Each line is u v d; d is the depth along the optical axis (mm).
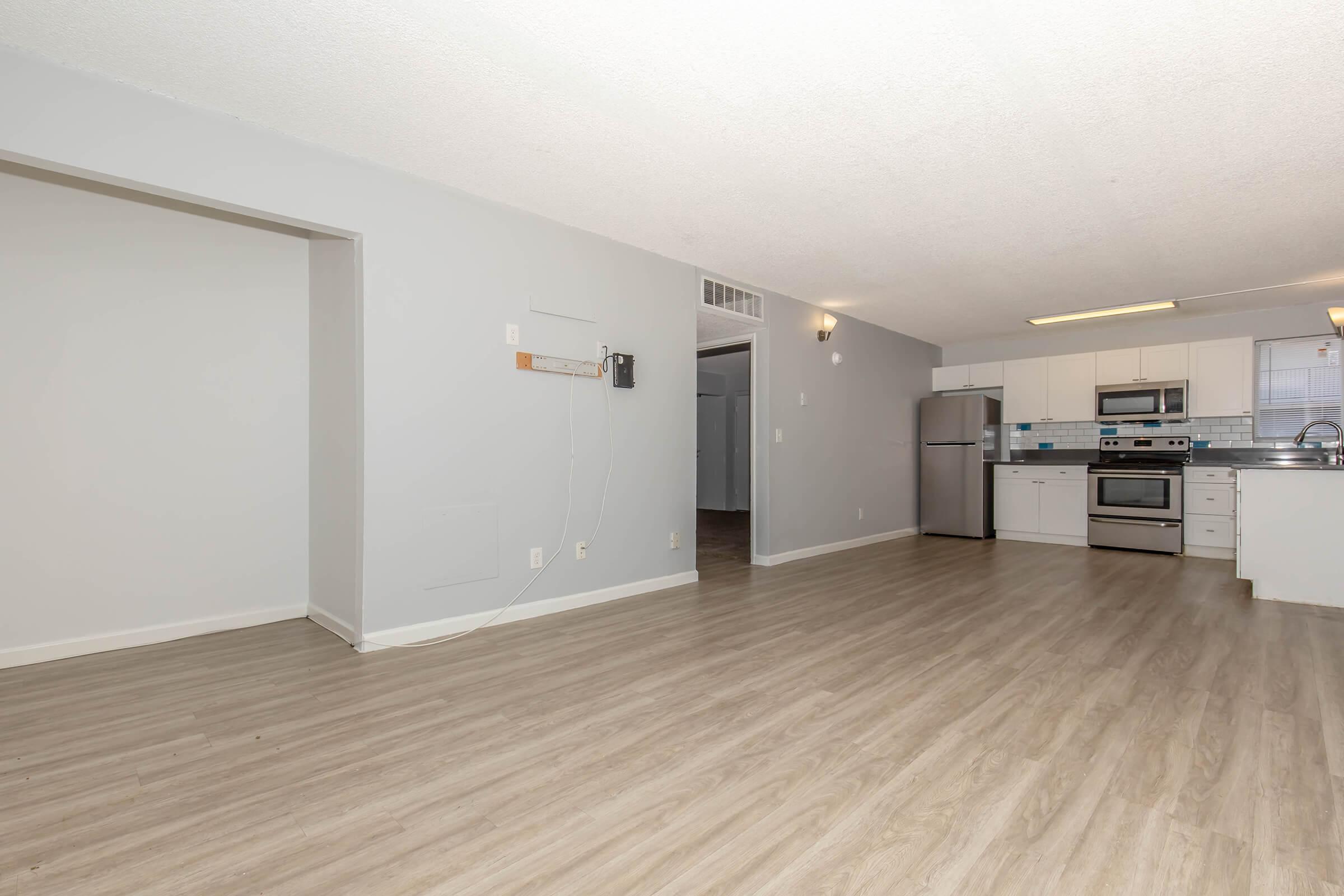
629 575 4148
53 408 2875
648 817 1675
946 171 3033
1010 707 2391
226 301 3359
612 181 3182
